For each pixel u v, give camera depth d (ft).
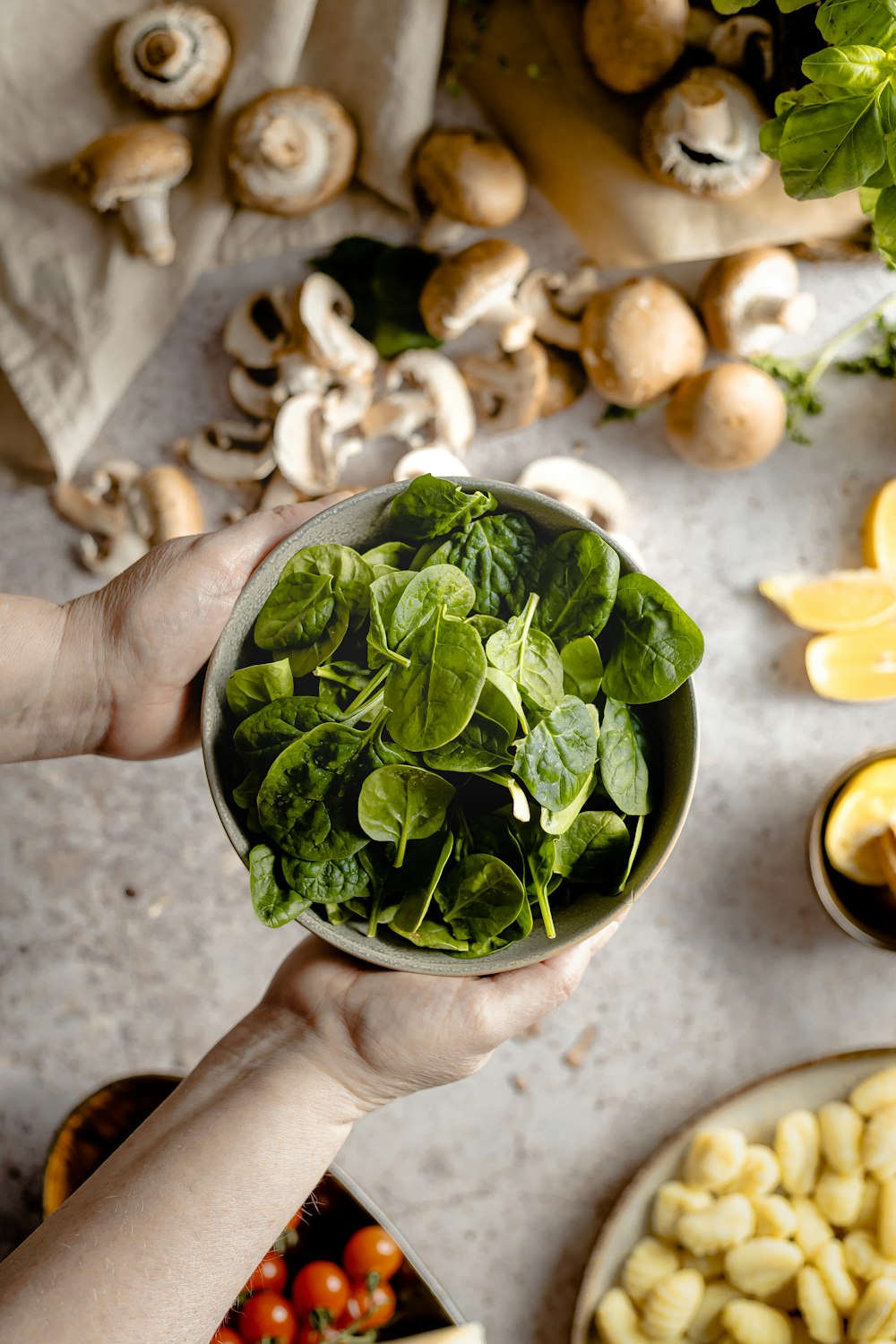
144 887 2.82
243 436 2.76
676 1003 2.81
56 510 2.77
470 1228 2.81
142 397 2.78
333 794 1.89
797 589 2.74
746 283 2.64
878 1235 2.68
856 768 2.62
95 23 2.61
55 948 2.82
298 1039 2.02
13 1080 2.81
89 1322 1.82
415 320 2.73
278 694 1.92
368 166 2.69
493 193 2.61
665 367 2.64
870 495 2.79
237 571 2.16
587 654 1.90
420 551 1.97
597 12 2.54
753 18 2.52
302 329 2.67
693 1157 2.67
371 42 2.61
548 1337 2.79
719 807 2.81
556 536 1.97
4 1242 2.78
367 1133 2.81
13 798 2.82
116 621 2.15
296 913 1.89
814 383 2.78
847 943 2.82
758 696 2.80
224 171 2.66
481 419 2.75
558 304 2.72
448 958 1.90
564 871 1.91
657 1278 2.68
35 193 2.67
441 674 1.86
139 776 2.81
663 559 2.80
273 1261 2.60
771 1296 2.70
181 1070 2.81
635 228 2.67
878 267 2.74
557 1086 2.81
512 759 1.86
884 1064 2.68
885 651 2.73
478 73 2.67
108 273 2.68
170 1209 1.88
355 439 2.78
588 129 2.64
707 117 2.53
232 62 2.63
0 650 2.13
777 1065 2.82
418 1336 2.56
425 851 1.91
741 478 2.79
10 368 2.71
